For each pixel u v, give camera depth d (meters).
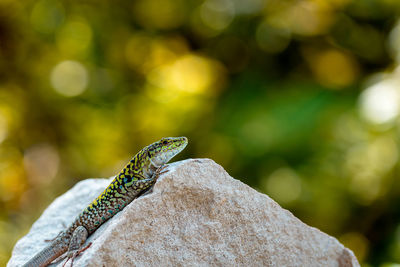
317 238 6.22
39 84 14.20
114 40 14.46
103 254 5.00
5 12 14.22
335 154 11.33
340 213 11.48
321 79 13.14
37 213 13.29
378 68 12.93
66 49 14.44
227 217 5.65
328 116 11.34
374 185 11.05
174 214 5.46
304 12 13.14
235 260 5.61
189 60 14.42
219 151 12.29
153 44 14.58
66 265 5.22
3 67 14.39
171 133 13.52
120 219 5.21
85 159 14.29
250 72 13.34
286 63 13.53
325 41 13.27
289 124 11.48
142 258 5.21
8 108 14.30
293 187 11.70
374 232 11.38
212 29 13.90
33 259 5.63
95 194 6.94
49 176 14.30
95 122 14.42
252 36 13.55
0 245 11.90
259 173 11.84
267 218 5.87
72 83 14.30
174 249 5.36
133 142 14.23
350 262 6.29
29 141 14.44
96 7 14.41
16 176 14.09
